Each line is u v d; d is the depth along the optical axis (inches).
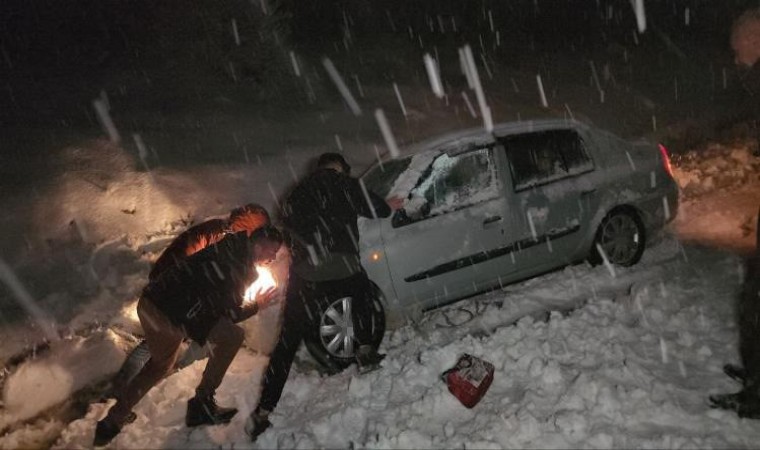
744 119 435.5
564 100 478.0
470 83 487.5
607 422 150.6
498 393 167.2
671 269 230.2
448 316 214.8
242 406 172.9
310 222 167.0
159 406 173.9
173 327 154.9
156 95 355.6
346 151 339.0
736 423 146.4
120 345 196.4
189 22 392.5
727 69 569.6
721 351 176.1
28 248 220.5
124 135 301.4
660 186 237.0
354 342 188.1
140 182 267.1
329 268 167.6
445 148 210.1
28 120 297.3
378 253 194.5
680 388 160.4
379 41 522.6
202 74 385.4
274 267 200.2
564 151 224.1
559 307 213.0
